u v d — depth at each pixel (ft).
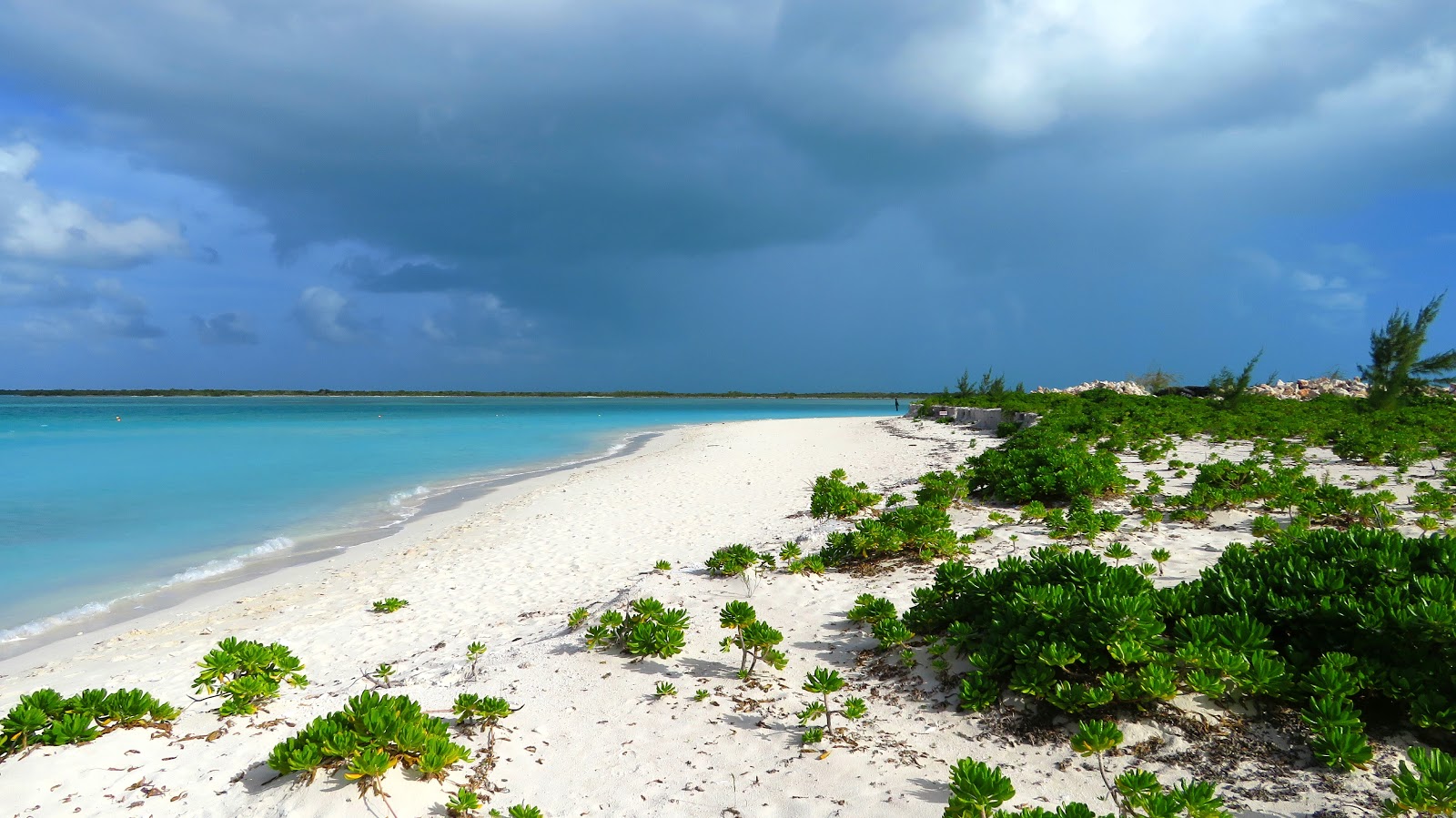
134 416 231.09
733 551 30.68
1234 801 12.74
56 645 30.25
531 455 105.50
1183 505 37.09
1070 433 74.13
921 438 101.86
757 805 14.11
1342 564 17.61
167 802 13.74
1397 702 14.55
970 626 19.56
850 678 19.97
